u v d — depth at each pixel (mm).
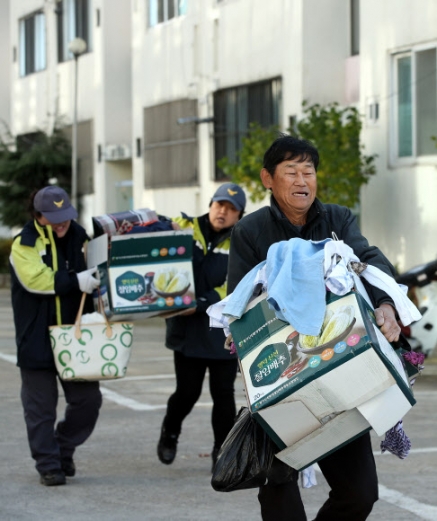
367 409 4434
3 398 12422
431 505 7535
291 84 23859
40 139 37156
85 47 32875
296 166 5066
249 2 25484
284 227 5125
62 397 12430
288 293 4617
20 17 41156
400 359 4758
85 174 36656
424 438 9930
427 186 19422
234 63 26266
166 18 29953
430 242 19406
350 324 4461
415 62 19703
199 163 28344
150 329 21141
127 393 12781
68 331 8039
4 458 9211
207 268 8367
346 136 20234
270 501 4926
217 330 8305
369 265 4836
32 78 40375
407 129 20000
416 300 14086
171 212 30047
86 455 9320
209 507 7555
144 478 8453
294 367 4484
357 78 23078
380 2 20453
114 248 7957
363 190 21141
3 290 34906
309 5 23375
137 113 31797
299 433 4547
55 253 8211
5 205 37281
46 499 7801
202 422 10750
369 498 4883
